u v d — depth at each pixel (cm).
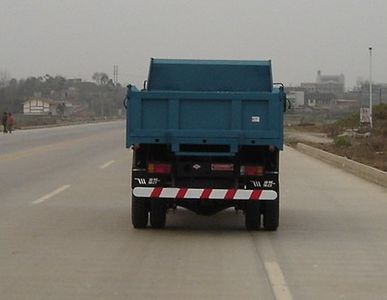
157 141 1236
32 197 1798
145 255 1052
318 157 3750
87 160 3238
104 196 1844
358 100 17412
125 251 1082
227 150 1242
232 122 1236
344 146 4866
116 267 962
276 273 934
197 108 1241
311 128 9425
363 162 3406
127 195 1872
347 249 1123
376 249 1125
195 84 1477
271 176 1253
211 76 1476
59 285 855
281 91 1277
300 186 2234
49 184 2138
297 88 16425
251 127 1236
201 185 1256
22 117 13125
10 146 4294
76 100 19262
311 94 17338
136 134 1235
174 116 1238
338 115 14125
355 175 2677
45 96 18425
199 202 1290
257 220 1291
